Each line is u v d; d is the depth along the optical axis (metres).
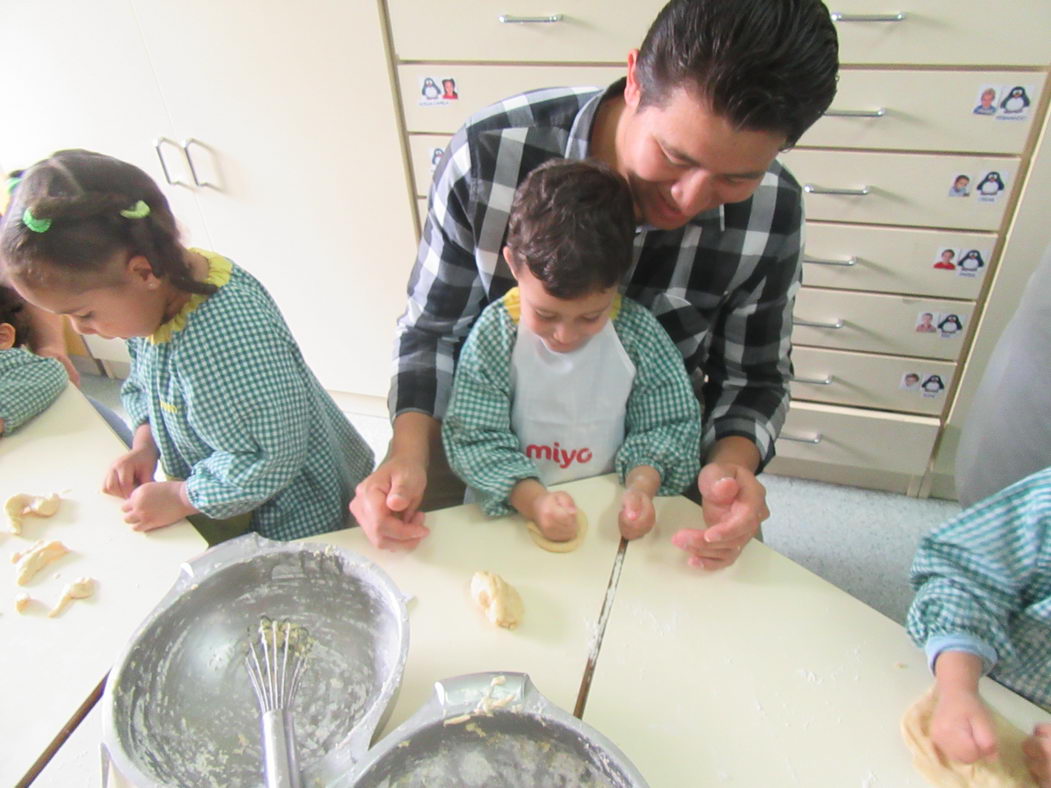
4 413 0.97
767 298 0.93
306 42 1.47
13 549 0.80
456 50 1.42
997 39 1.17
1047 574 0.68
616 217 0.73
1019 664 0.71
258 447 0.90
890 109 1.28
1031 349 0.96
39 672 0.67
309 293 1.86
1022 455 1.01
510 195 0.89
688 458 0.87
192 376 0.86
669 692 0.63
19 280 0.77
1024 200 1.28
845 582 1.54
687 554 0.77
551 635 0.68
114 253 0.78
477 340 0.88
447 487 1.09
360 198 1.66
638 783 0.49
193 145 1.68
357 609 0.69
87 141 1.75
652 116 0.66
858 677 0.64
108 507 0.86
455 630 0.69
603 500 0.84
